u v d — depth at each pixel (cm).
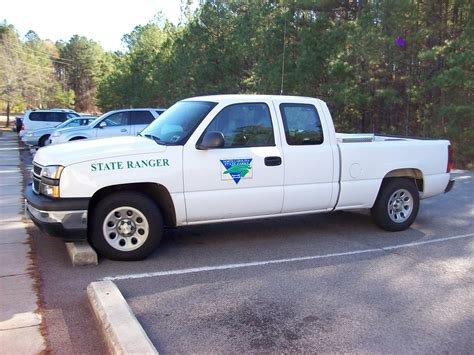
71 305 420
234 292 452
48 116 2569
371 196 650
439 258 565
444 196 984
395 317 402
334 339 362
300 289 461
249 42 2591
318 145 607
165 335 367
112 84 6134
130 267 519
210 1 3089
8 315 398
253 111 577
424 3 1762
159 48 4650
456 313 411
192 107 589
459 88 1672
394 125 2091
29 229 673
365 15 1812
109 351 339
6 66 5694
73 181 496
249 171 563
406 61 1855
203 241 625
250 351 344
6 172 1412
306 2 2073
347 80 1916
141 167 518
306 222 734
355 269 521
